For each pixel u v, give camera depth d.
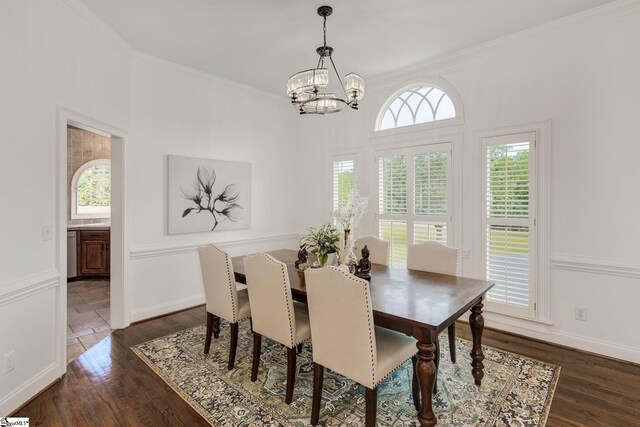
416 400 2.12
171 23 2.96
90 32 2.84
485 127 3.43
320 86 2.57
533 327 3.19
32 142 2.22
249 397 2.27
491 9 2.77
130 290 3.56
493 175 3.38
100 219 6.02
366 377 1.80
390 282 2.50
